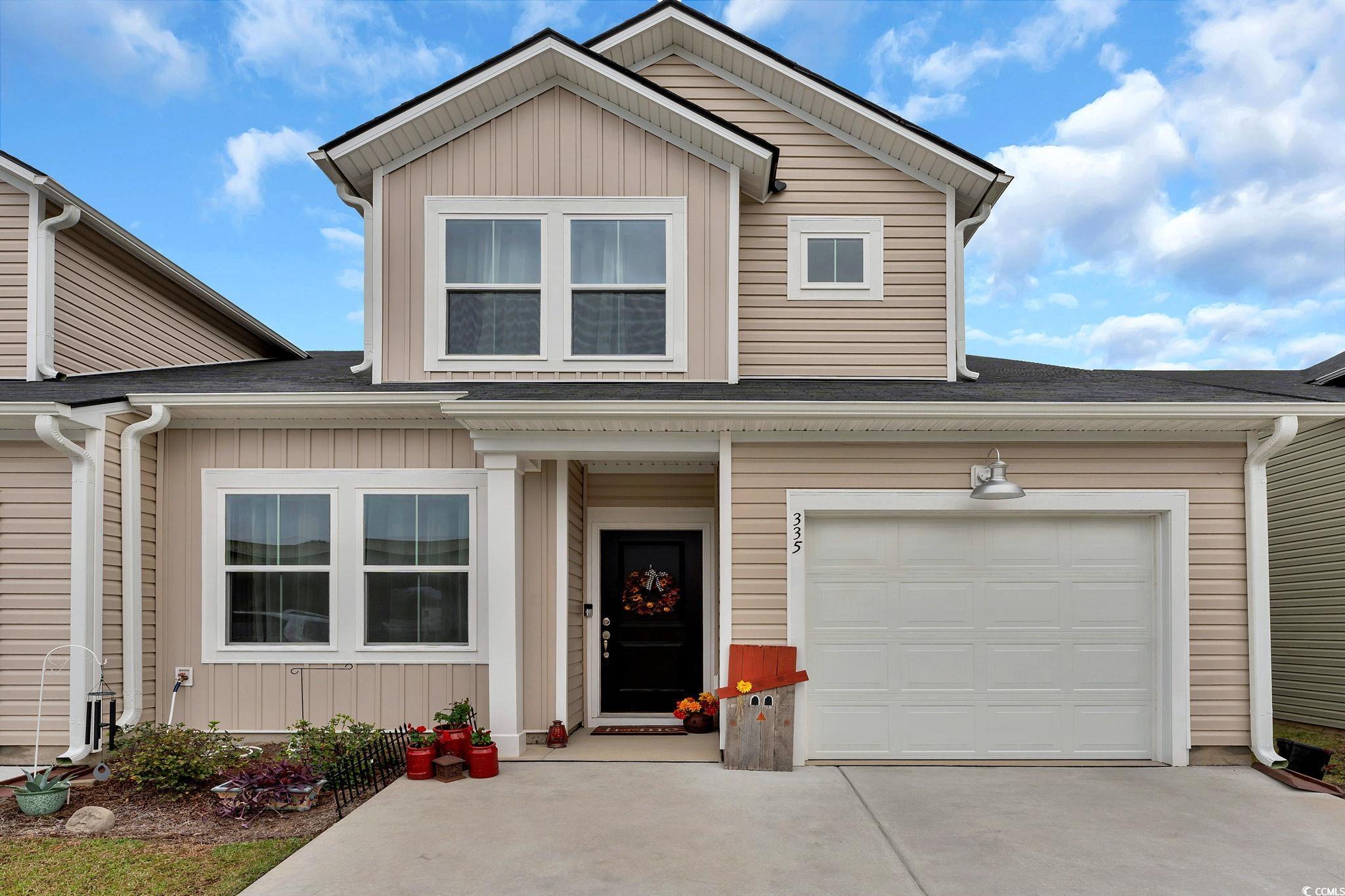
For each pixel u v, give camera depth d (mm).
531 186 7941
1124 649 6879
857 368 8594
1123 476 6797
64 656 6426
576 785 6000
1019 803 5602
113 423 6703
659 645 8602
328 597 7199
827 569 6914
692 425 6613
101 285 8961
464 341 7891
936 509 6801
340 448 7301
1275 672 10164
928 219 8727
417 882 4238
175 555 7195
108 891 4160
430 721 7109
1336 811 5461
